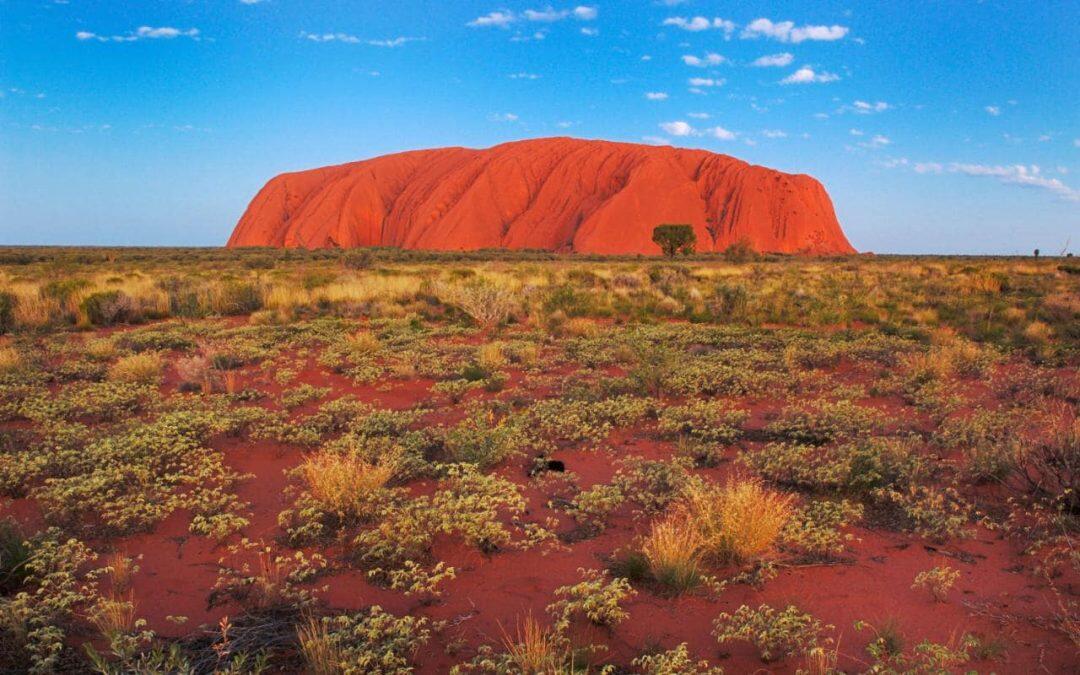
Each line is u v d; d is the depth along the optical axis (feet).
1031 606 13.25
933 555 15.65
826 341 43.70
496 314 54.95
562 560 15.48
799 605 13.44
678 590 13.97
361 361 38.01
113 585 13.98
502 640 12.19
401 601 13.65
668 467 20.38
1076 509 17.43
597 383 31.99
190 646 11.73
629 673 11.10
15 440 23.45
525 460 22.52
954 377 34.32
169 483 19.85
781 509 16.60
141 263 146.20
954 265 140.05
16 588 13.96
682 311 62.85
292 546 16.10
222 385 32.48
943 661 10.90
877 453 20.49
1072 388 30.71
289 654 11.73
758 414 28.53
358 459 20.52
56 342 46.32
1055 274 107.04
